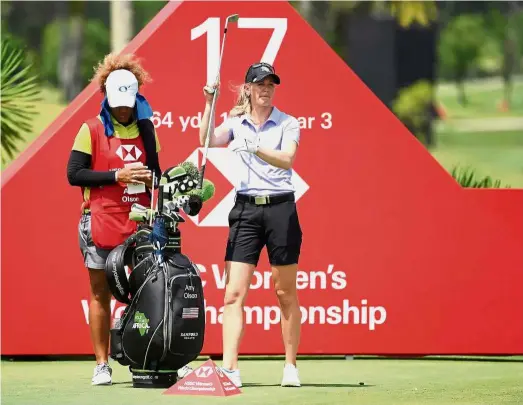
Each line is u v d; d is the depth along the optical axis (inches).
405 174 1363.2
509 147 6230.3
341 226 1362.0
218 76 1174.3
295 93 1355.8
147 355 1108.5
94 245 1155.9
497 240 1368.1
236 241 1159.0
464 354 1370.6
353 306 1364.4
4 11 6028.5
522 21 7672.2
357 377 1243.8
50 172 1346.0
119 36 2728.8
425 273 1365.7
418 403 1065.5
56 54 6796.3
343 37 5260.8
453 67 7662.4
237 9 1353.3
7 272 1349.7
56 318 1353.3
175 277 1099.3
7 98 1643.7
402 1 3831.2
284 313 1169.4
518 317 1369.3
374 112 1359.5
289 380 1165.1
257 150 1119.6
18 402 1063.0
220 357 1395.2
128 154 1146.7
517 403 1070.4
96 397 1087.0
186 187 1122.0
